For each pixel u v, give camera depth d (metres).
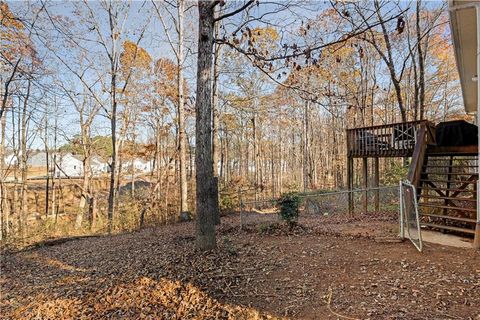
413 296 3.42
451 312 3.03
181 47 12.60
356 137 9.80
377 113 22.33
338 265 4.59
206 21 5.20
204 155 5.32
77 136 17.08
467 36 6.46
